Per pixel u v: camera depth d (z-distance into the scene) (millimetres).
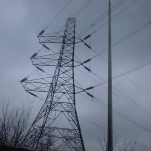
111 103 11961
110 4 16844
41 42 33094
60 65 31078
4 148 17203
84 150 25422
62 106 28297
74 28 34656
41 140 24891
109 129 11273
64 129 26391
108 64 13492
